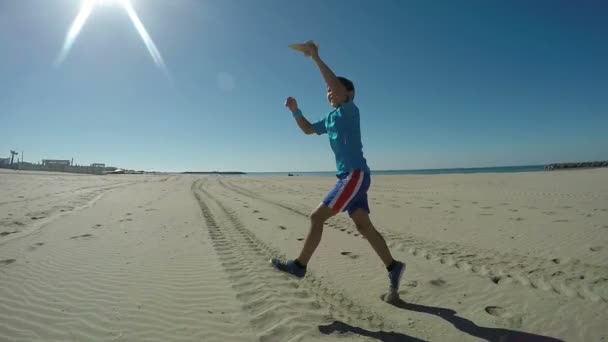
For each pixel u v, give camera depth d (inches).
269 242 206.8
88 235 213.8
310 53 108.6
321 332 97.0
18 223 248.4
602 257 169.5
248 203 431.5
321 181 1195.9
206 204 407.5
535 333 98.7
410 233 237.6
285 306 113.5
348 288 133.2
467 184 701.9
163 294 121.8
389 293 118.6
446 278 145.7
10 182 713.6
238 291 125.8
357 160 108.9
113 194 517.0
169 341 90.8
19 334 93.0
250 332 96.3
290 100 129.1
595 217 270.2
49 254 168.7
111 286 128.4
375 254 183.0
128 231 229.0
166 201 432.8
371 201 445.7
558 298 124.0
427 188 653.3
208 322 101.7
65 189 586.9
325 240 217.0
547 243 200.8
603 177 674.2
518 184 638.5
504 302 120.9
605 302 119.3
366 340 93.3
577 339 95.3
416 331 99.4
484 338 95.8
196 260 163.3
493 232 235.3
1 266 148.7
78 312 106.9
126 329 96.8
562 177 741.9
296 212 348.5
